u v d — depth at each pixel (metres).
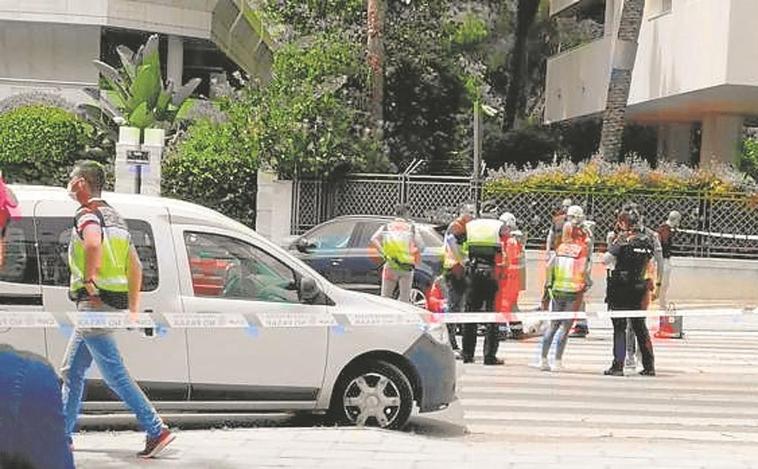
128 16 63.00
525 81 76.88
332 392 18.80
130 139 44.50
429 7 63.97
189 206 19.09
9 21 62.66
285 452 16.61
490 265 28.78
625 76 52.44
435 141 64.06
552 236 34.12
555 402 23.61
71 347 15.52
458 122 64.69
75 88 63.34
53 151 55.31
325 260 36.59
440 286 31.19
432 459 16.45
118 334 17.78
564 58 66.31
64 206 18.05
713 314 27.88
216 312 18.28
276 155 48.75
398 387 18.92
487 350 29.06
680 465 16.48
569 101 65.00
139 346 17.88
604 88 59.09
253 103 51.78
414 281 35.44
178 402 18.19
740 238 47.62
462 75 64.88
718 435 20.34
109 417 20.00
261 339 18.38
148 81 54.16
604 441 19.42
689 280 47.47
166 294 18.17
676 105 55.50
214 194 51.19
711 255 47.78
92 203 15.50
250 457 16.20
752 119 60.09
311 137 48.50
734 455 17.61
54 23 62.50
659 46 53.44
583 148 68.81
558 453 17.45
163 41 65.56
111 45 64.88
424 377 19.06
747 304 47.03
